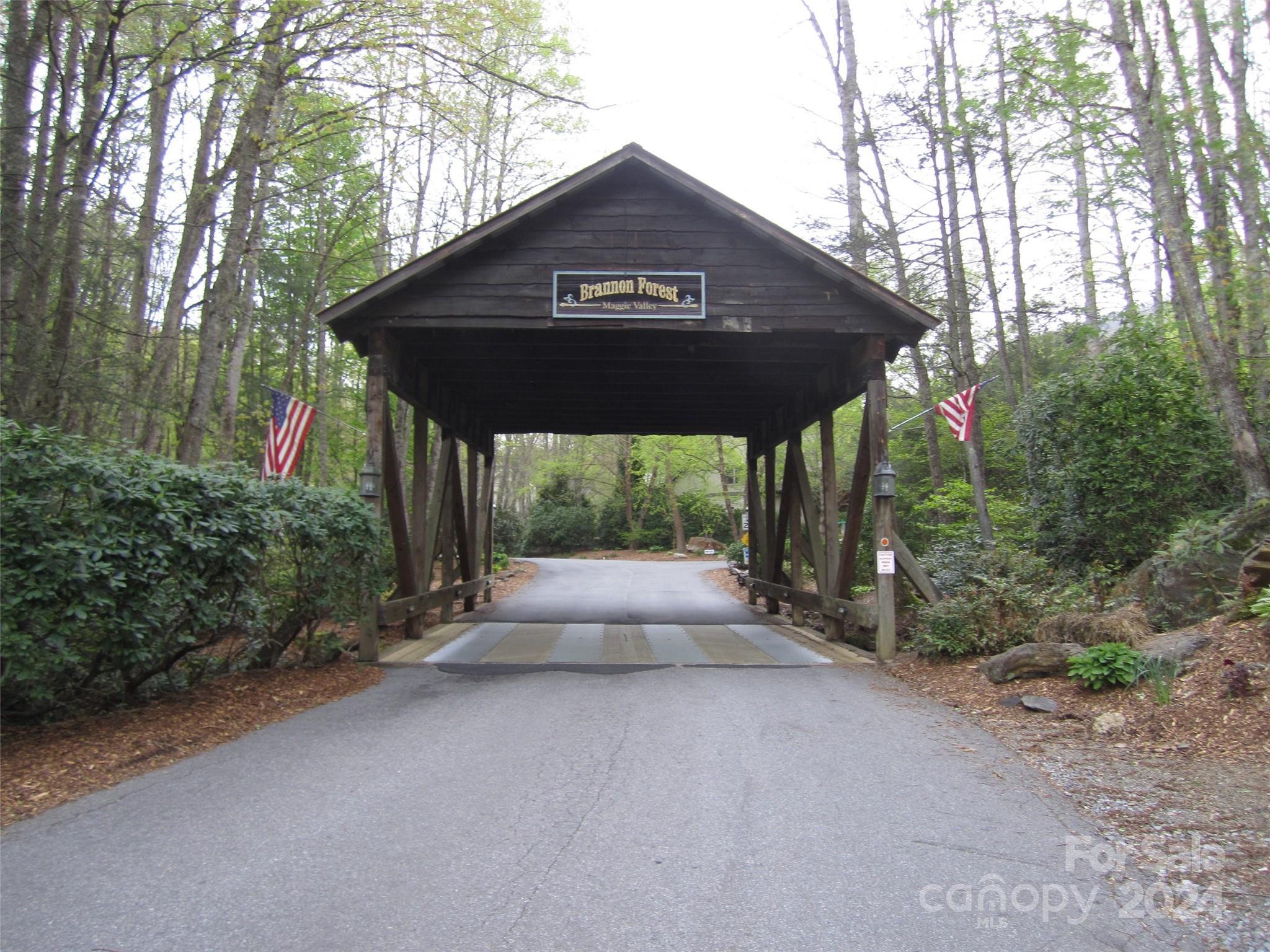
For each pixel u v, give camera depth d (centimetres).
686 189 950
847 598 1130
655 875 372
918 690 787
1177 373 1085
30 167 1013
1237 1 1248
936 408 1053
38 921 322
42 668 516
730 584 2319
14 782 481
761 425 1708
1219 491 1079
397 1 963
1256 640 629
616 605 1758
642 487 4388
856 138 1645
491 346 1094
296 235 2275
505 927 322
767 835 422
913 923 329
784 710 703
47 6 965
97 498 545
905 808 462
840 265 943
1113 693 654
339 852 396
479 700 737
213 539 609
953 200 1639
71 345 1059
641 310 959
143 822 432
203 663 747
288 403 907
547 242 969
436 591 1212
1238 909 340
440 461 1352
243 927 319
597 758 558
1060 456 1143
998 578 970
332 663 916
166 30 1160
